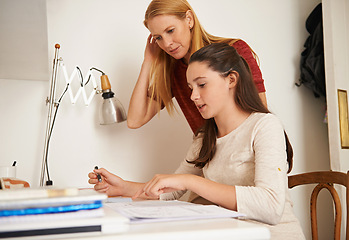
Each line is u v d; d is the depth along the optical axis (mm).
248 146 1121
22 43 1229
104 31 1978
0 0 913
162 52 1711
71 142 1876
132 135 1985
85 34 1943
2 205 485
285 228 1057
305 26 2396
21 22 1053
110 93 1793
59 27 1902
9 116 1800
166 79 1729
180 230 539
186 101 1750
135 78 2012
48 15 1890
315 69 2275
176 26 1515
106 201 1117
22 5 946
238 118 1187
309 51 2326
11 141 1794
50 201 508
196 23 1561
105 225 511
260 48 2281
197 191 924
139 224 594
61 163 1852
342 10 2211
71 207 522
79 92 1832
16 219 484
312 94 2395
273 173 983
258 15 2295
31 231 480
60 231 491
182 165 1453
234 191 927
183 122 2088
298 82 2359
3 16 1008
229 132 1197
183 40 1537
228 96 1163
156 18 1510
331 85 2131
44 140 1835
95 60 1950
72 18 1929
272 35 2316
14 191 542
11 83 1813
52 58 1874
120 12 2014
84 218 515
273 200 932
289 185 1516
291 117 2324
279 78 2311
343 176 1345
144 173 1990
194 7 2160
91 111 1918
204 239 530
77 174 1874
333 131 2109
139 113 1770
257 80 1521
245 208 916
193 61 1131
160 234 515
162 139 2037
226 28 2217
